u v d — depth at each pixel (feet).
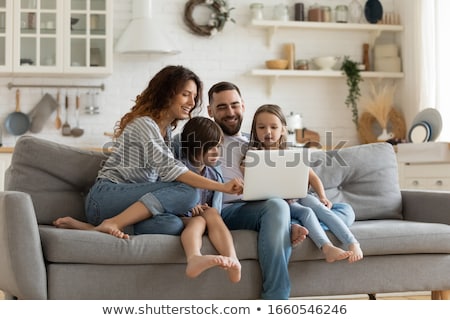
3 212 8.18
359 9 20.16
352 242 9.21
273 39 19.77
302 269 9.26
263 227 8.98
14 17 17.56
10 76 18.42
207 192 9.85
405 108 19.83
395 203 11.58
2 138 18.39
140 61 19.06
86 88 18.80
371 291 9.59
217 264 8.21
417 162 16.57
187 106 9.89
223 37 19.45
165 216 8.89
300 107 19.86
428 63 18.51
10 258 8.13
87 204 9.48
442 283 9.97
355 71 19.43
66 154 9.99
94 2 17.92
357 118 19.98
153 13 19.03
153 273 8.62
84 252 8.31
